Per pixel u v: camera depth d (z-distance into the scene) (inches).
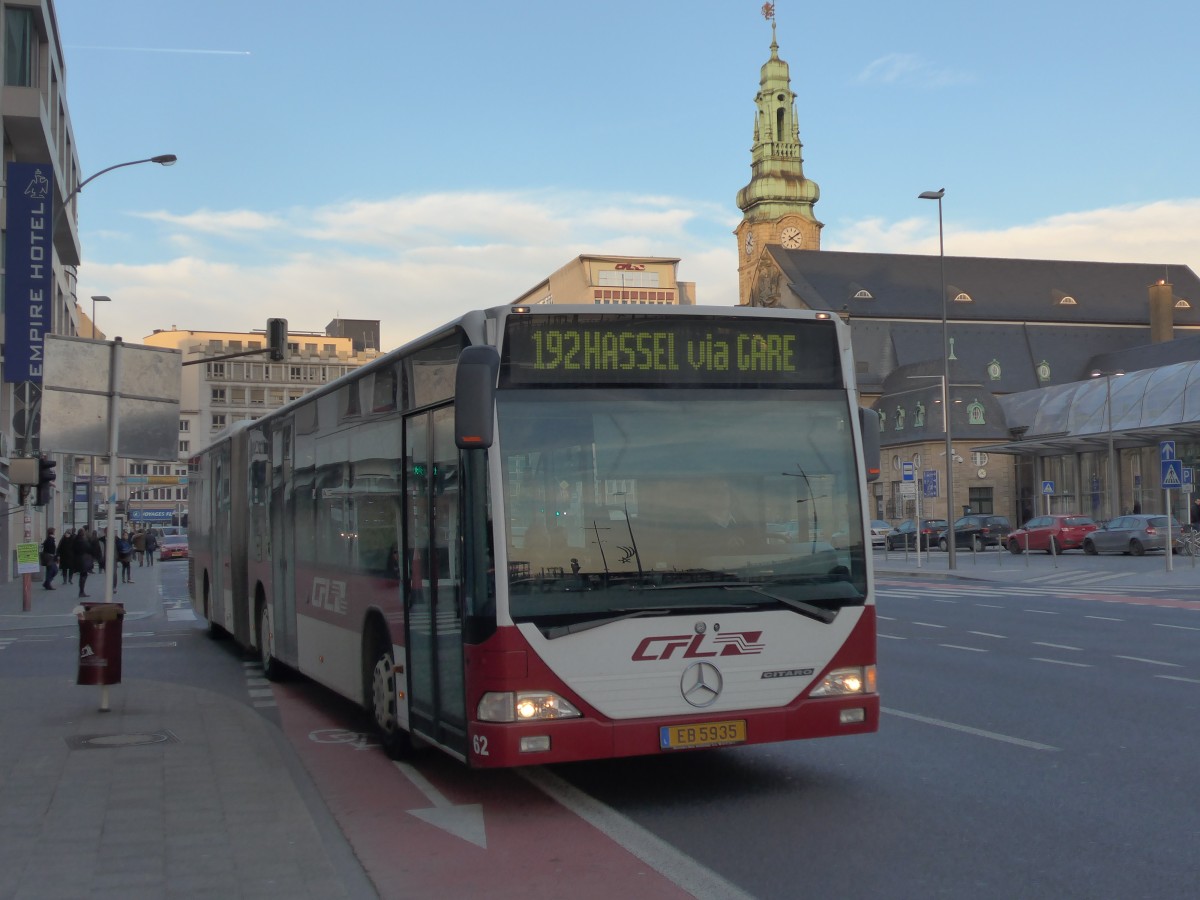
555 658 294.5
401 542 358.9
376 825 298.5
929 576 1573.6
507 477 298.4
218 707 486.0
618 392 309.4
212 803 314.3
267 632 584.1
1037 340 4603.8
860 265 4670.3
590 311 309.4
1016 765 352.8
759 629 309.3
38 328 1497.3
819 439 323.6
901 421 3836.1
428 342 338.0
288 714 486.9
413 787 342.0
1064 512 2847.0
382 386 382.6
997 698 483.2
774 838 279.0
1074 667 585.6
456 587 312.8
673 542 306.3
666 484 308.5
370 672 399.9
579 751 293.9
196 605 847.1
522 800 323.9
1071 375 4549.7
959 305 4596.5
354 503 415.2
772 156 4852.4
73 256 2170.3
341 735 434.6
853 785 331.6
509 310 304.3
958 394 3703.3
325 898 234.1
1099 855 259.8
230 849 269.4
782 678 310.8
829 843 273.4
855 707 316.8
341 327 6801.2
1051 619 874.1
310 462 484.7
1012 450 2790.4
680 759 374.0
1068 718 433.1
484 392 284.8
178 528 3688.5
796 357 325.1
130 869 253.4
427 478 337.4
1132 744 382.0
